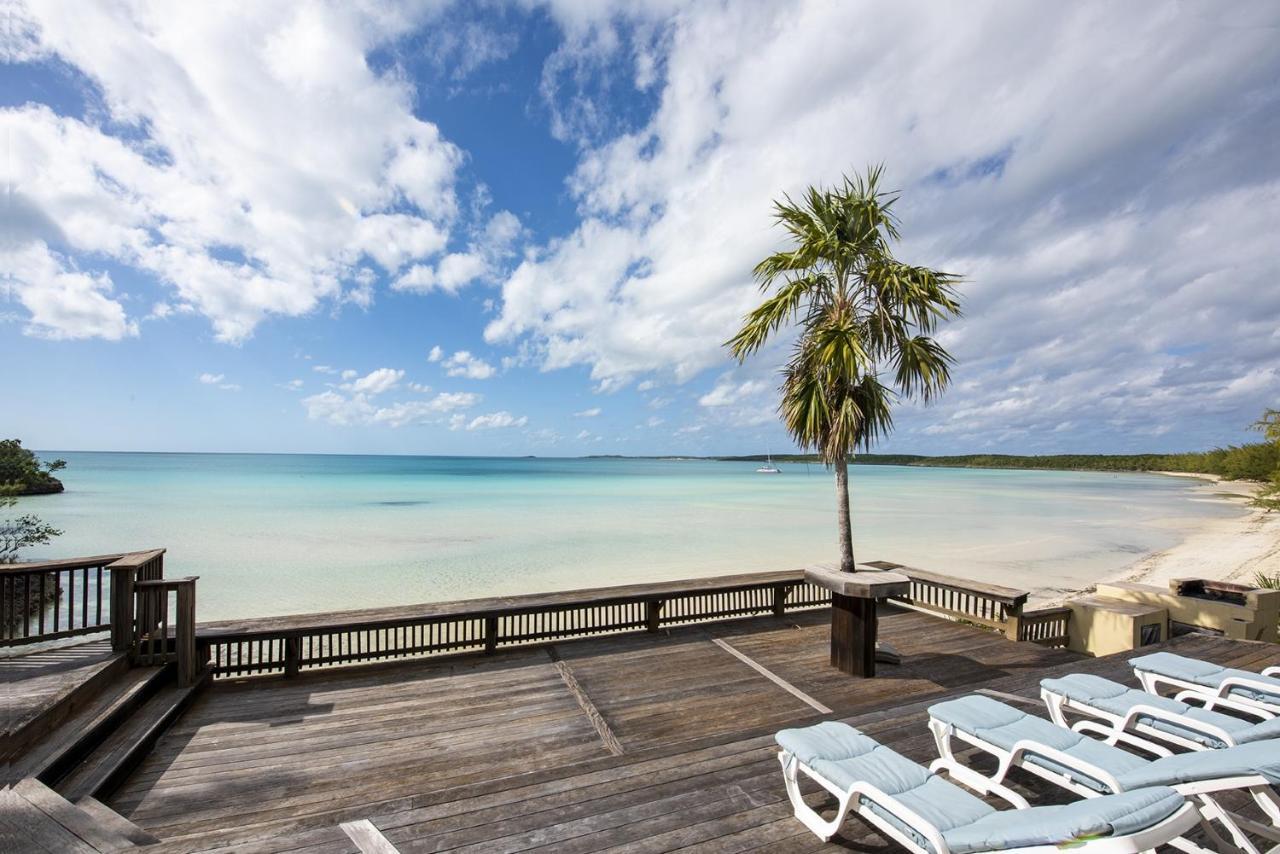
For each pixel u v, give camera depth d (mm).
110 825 2889
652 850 2572
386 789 3793
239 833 3107
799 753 2793
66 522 25547
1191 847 2492
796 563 17797
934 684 5746
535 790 3090
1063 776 2750
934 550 21000
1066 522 31016
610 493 51094
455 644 6328
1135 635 6516
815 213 6434
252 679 5586
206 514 29656
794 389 6410
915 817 2201
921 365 6113
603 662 6266
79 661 4660
